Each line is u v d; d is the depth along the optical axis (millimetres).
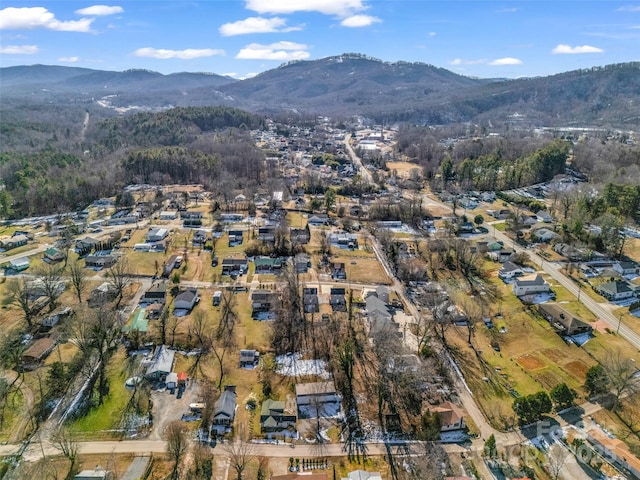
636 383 87562
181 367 95312
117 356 99000
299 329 109500
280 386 90750
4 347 99875
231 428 79688
